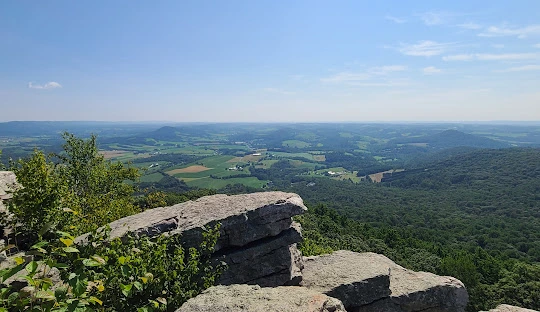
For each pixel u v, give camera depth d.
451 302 12.12
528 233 78.50
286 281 11.84
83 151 31.27
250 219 11.80
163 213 12.96
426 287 12.10
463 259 51.84
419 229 87.06
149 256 8.52
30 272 4.36
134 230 11.07
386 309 11.60
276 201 12.34
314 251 28.25
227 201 13.25
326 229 63.78
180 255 9.37
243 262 11.45
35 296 4.35
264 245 11.82
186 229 11.12
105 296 7.07
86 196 25.30
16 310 4.41
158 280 8.16
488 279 51.41
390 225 93.31
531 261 60.78
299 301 7.55
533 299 40.03
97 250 7.54
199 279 10.38
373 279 11.76
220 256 11.30
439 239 78.31
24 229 11.77
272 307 7.19
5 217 11.94
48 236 8.23
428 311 11.95
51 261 4.80
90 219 20.83
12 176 15.27
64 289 4.67
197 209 12.87
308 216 68.56
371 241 61.22
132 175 33.97
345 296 11.43
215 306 7.34
